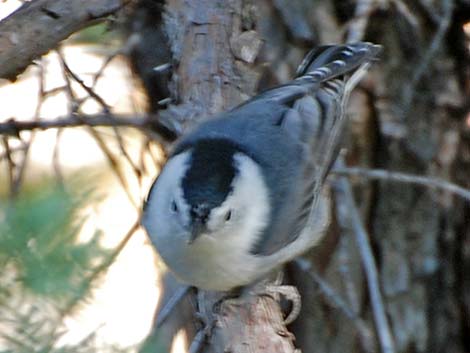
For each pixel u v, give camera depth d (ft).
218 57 25.29
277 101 25.77
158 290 32.48
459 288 33.30
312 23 31.60
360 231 29.01
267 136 24.66
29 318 10.96
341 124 27.37
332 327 32.01
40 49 23.36
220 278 23.67
